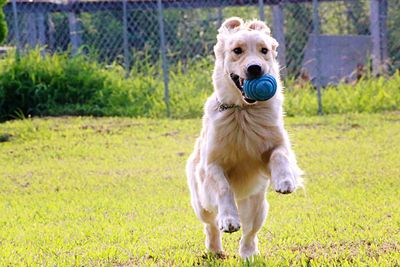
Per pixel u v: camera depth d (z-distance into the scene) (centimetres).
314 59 1780
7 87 1672
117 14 1972
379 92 1694
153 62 1973
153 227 802
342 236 718
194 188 679
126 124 1530
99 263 647
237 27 685
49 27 1939
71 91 1708
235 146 627
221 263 629
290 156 629
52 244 735
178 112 1661
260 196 660
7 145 1357
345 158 1180
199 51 1970
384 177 1030
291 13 1998
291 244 703
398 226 754
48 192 1027
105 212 893
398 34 1931
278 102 639
